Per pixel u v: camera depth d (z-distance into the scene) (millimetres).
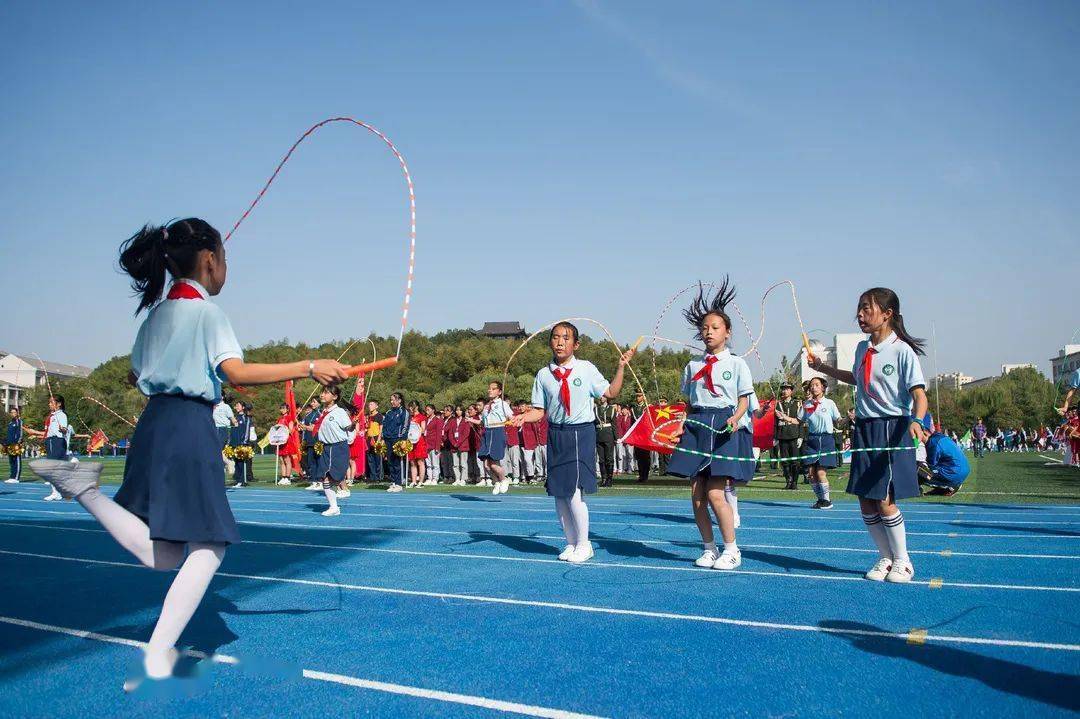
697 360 7055
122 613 5207
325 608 5297
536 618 4992
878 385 6129
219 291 4164
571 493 7160
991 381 79062
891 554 6188
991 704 3389
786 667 3930
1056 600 5371
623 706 3418
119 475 23875
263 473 26172
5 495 17156
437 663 4031
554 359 7477
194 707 3424
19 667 4000
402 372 75875
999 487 15961
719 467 6625
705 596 5621
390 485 19656
